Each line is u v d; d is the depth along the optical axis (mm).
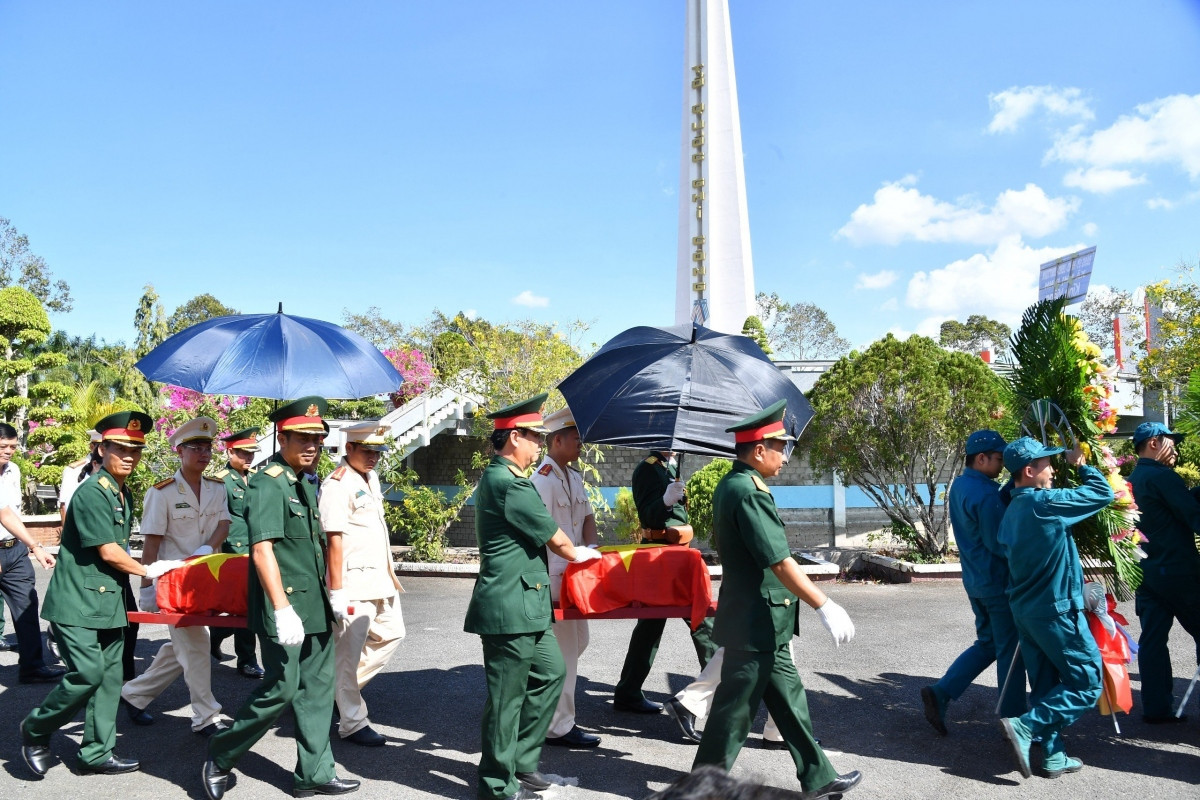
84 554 5055
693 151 24016
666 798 1143
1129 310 27062
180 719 6270
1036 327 5992
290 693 4688
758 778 1189
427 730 5980
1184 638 8500
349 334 6242
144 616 5438
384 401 20594
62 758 5438
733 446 5293
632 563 5387
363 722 5723
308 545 4852
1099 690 4895
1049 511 4898
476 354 17094
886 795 4742
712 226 23594
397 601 5922
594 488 16438
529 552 4734
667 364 5559
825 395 13406
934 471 13461
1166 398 20734
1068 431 5621
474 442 20000
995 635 5512
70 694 4961
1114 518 5535
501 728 4598
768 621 4398
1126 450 10453
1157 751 5371
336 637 5621
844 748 5523
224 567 5512
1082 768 5102
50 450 20531
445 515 15164
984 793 4754
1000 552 5430
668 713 6215
